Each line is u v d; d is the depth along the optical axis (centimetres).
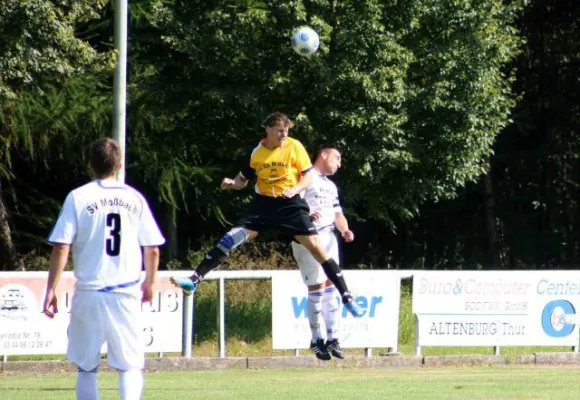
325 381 3228
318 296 3014
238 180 2809
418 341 4197
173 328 3950
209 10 5162
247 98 5047
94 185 1845
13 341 3766
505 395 2725
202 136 5666
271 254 5959
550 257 8806
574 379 3294
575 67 8712
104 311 1812
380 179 5269
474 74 5175
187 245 7338
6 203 6750
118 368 1839
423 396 2700
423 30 5184
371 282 4144
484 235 8850
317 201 3048
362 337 4138
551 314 4328
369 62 4925
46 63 3978
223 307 4066
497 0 5356
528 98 8769
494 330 4266
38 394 2769
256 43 5038
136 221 1850
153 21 5384
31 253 6475
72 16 4116
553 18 8681
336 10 4941
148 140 5981
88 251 1823
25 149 6172
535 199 8750
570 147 8612
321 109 5028
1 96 4231
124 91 3800
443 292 4219
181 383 3153
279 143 2731
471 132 5253
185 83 5484
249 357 4034
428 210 8562
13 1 3791
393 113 5084
